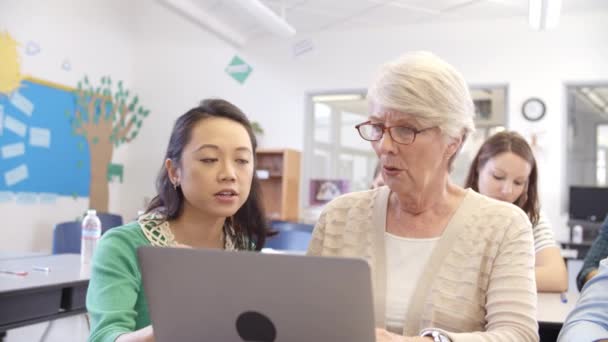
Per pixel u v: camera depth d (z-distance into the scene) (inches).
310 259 33.9
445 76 48.2
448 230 52.4
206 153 50.5
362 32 263.3
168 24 285.1
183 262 36.4
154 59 285.0
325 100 277.3
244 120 53.5
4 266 108.3
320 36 269.6
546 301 81.3
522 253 49.8
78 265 111.0
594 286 48.6
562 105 231.8
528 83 236.2
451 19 245.9
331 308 34.1
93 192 258.8
